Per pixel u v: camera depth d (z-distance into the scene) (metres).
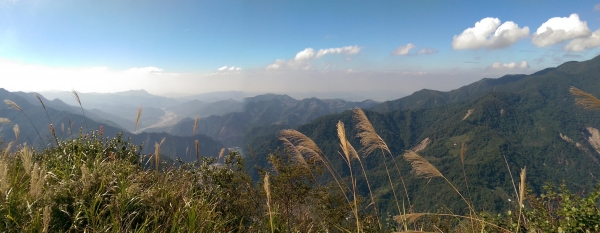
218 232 3.18
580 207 3.47
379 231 3.88
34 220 2.42
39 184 2.48
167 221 2.96
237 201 4.39
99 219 2.71
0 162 2.78
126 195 3.12
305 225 4.16
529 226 3.67
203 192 4.24
